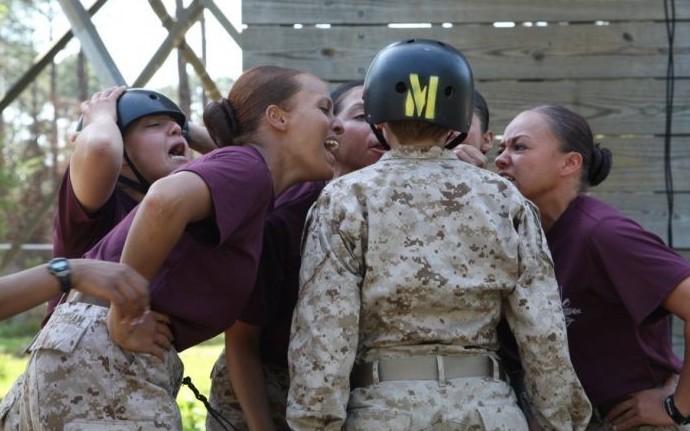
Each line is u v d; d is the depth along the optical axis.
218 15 7.88
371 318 3.75
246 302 3.93
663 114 6.72
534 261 3.80
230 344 4.25
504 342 4.27
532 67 6.74
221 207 3.59
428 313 3.72
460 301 3.71
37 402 3.63
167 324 3.71
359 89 4.52
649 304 4.13
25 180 27.27
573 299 4.34
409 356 3.70
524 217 3.84
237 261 3.76
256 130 3.99
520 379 4.19
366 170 3.86
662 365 4.37
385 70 3.85
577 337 4.36
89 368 3.62
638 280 4.16
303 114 3.99
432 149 3.87
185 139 4.52
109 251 3.79
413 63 3.82
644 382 4.32
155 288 3.68
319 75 6.75
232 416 4.46
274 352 4.36
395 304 3.69
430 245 3.71
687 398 4.17
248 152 3.80
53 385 3.62
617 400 4.35
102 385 3.61
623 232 4.22
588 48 6.73
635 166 6.73
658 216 6.73
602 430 4.40
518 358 4.24
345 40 6.74
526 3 6.74
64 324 3.71
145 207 3.50
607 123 6.74
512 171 4.52
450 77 3.82
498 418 3.65
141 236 3.50
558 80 6.74
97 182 4.01
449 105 3.82
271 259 4.22
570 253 4.35
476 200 3.77
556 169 4.46
